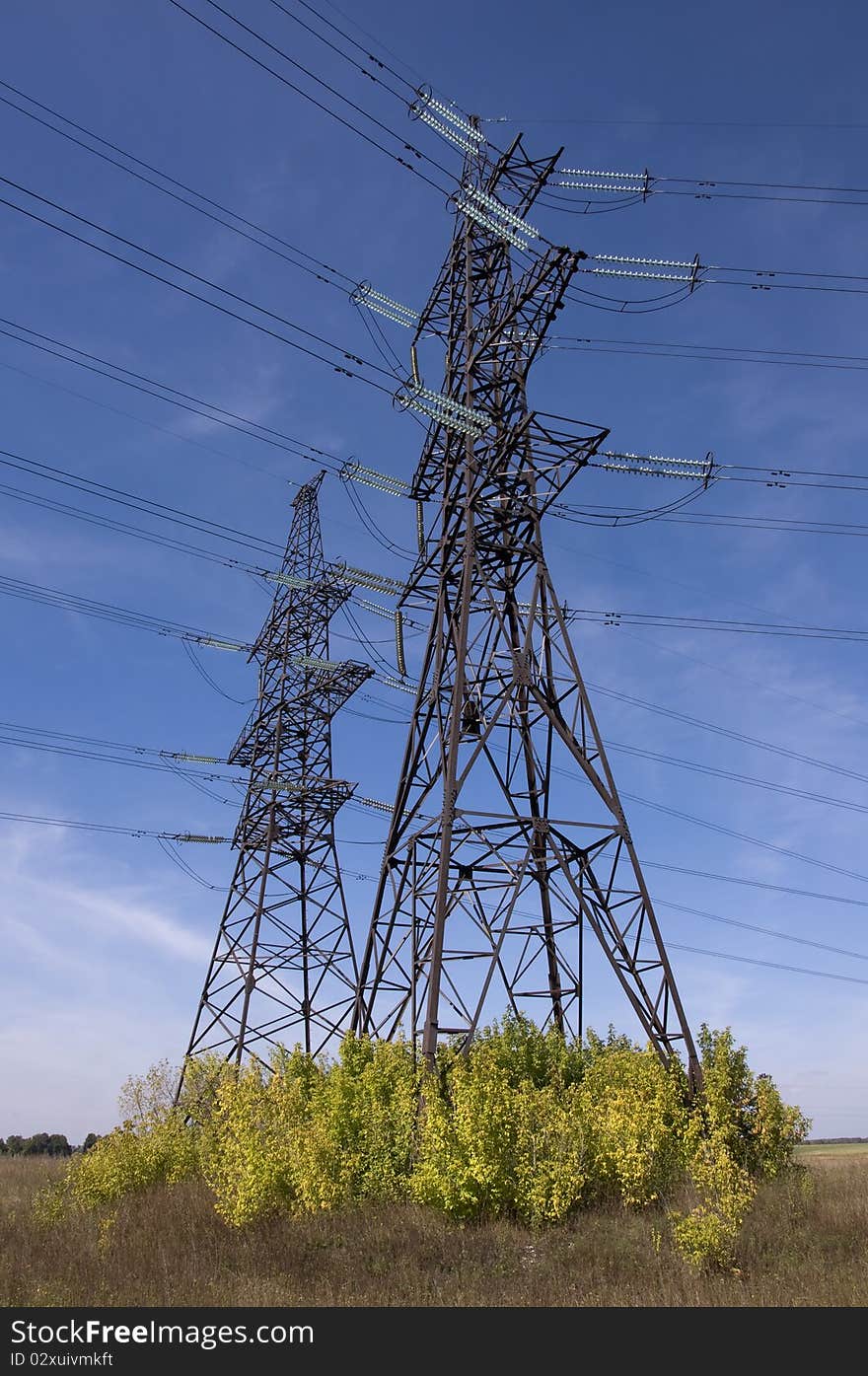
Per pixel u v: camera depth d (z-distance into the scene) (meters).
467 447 31.95
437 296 35.38
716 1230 19.48
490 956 26.91
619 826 29.53
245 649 52.62
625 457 32.16
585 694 31.00
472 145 33.09
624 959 28.64
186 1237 23.39
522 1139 23.23
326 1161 24.41
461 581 31.94
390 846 30.66
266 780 52.88
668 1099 25.62
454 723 28.83
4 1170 52.47
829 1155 65.62
